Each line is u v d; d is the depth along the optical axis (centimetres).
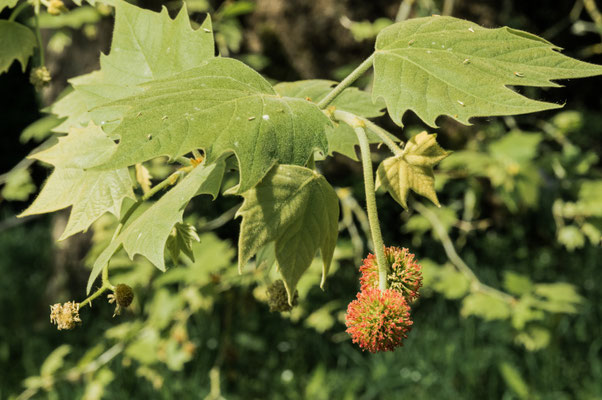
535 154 389
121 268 417
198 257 392
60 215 657
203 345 555
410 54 104
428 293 595
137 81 127
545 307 380
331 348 572
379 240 102
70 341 621
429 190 100
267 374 544
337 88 105
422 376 523
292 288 89
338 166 543
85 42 535
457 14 563
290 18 589
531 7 655
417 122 551
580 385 517
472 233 658
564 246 651
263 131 88
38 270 787
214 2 520
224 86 91
